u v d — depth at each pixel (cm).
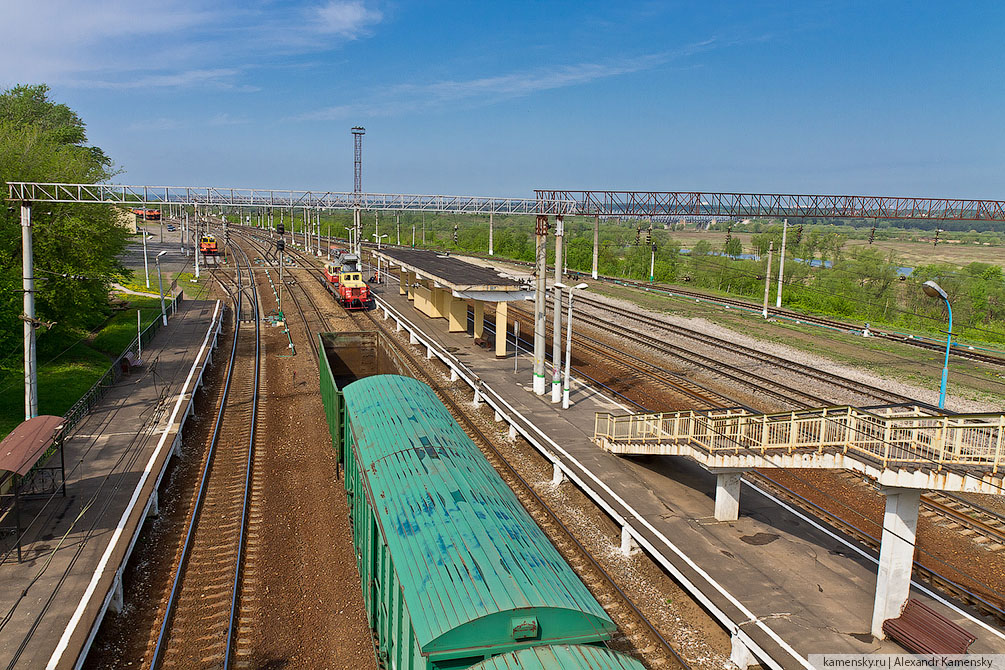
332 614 1376
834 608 1312
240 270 7612
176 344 3838
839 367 3375
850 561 1507
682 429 1898
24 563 1448
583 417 2506
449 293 4147
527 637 857
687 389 3012
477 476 1259
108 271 3894
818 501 1939
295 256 9319
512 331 4334
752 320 4688
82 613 1274
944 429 1145
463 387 3105
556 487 2011
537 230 2662
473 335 4044
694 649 1282
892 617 1214
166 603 1404
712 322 4566
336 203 2642
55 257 3266
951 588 1480
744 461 1555
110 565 1445
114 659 1227
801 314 4969
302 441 2373
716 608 1297
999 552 1653
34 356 2084
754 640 1197
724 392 3003
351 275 5309
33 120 6022
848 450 1293
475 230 11781
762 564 1473
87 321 4091
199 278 6856
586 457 2088
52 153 3441
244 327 4616
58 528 1608
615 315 4931
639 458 2109
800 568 1464
